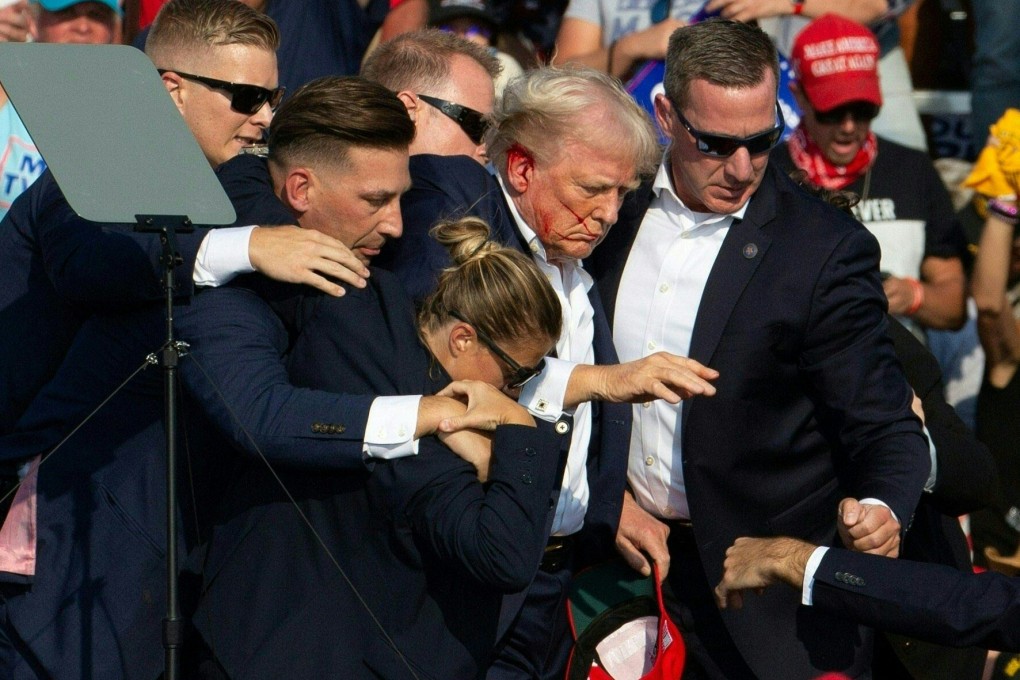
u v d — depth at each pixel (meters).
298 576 11.26
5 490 12.80
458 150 13.80
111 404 12.27
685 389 11.84
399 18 19.77
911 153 19.59
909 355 15.04
